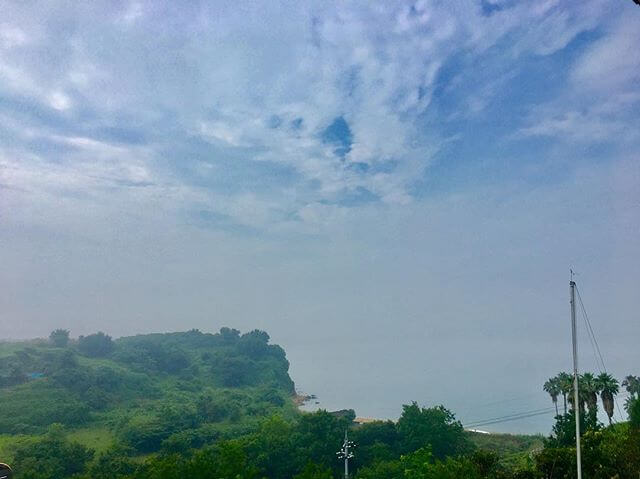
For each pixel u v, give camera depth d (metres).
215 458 73.00
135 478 71.44
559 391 97.94
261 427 134.88
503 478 65.31
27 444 132.00
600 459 62.97
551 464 64.62
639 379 101.56
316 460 113.50
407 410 124.25
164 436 152.38
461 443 122.50
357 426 147.12
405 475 68.00
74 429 167.50
